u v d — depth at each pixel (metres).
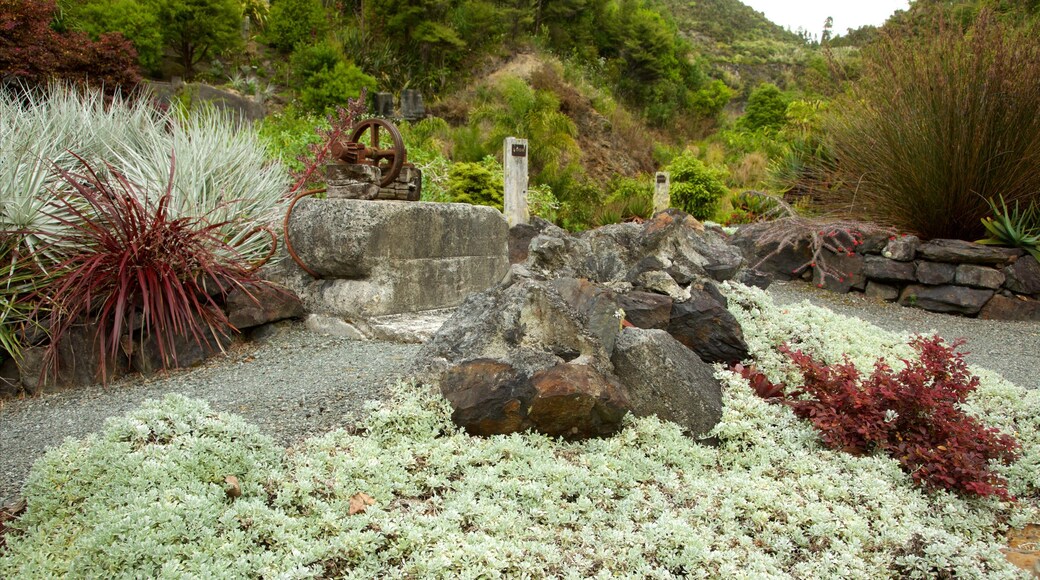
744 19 82.31
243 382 4.29
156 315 4.87
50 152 5.74
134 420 2.83
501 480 2.93
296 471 2.78
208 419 2.91
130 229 5.03
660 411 3.60
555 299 3.57
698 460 3.34
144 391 4.37
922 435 3.54
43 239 5.05
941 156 7.94
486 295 3.79
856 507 3.06
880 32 8.59
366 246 5.35
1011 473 3.63
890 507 3.03
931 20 8.41
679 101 35.47
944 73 7.90
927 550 2.72
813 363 3.88
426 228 5.82
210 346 5.05
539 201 13.90
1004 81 7.36
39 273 4.93
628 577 2.39
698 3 83.44
